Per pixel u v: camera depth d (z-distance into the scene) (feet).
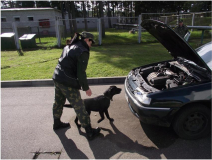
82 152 8.58
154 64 13.28
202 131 8.99
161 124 8.71
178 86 8.65
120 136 9.70
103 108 10.55
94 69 21.67
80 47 8.34
